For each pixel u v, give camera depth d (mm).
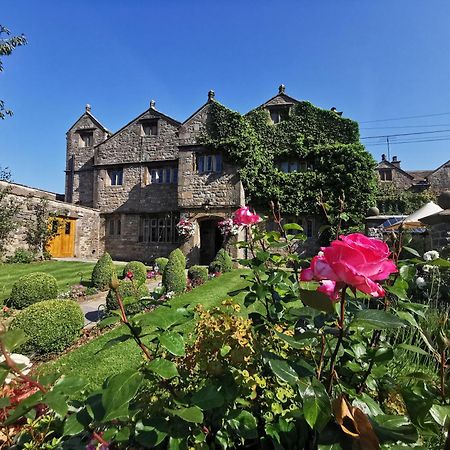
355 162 15648
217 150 15977
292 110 17000
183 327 2947
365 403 1129
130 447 1185
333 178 15805
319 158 16203
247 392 1332
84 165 20031
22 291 6805
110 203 18688
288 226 2232
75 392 1053
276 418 1347
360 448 894
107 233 18562
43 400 986
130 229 18141
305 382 990
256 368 1443
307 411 917
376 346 1407
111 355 4090
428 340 1331
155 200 17969
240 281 9328
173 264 8680
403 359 1757
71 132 20469
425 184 23953
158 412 1201
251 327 1671
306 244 15781
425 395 1114
